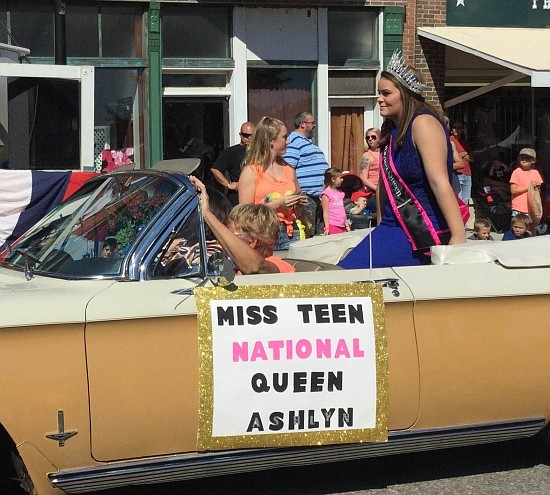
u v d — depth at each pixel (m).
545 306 4.65
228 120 12.84
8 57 9.62
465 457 5.38
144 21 12.15
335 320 4.24
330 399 4.25
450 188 4.85
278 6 12.76
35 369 3.82
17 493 4.21
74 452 3.92
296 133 9.95
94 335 3.89
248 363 4.11
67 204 4.96
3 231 7.75
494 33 13.88
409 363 4.39
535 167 14.77
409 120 4.94
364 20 13.38
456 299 4.46
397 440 4.43
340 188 10.55
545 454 5.21
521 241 4.94
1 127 8.60
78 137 8.87
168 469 4.07
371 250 4.69
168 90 12.48
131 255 4.23
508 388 4.62
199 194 4.39
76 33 11.90
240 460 4.19
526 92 14.90
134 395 3.96
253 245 4.75
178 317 4.01
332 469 5.18
